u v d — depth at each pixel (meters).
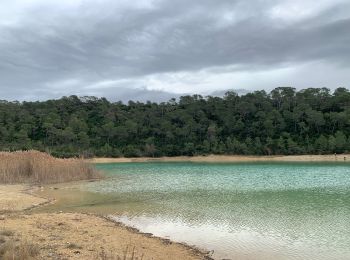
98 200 29.70
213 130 131.62
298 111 130.12
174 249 15.47
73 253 13.48
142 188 37.88
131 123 137.38
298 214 23.16
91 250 14.14
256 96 145.25
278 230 19.03
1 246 12.49
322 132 124.62
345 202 27.77
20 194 32.34
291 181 44.50
